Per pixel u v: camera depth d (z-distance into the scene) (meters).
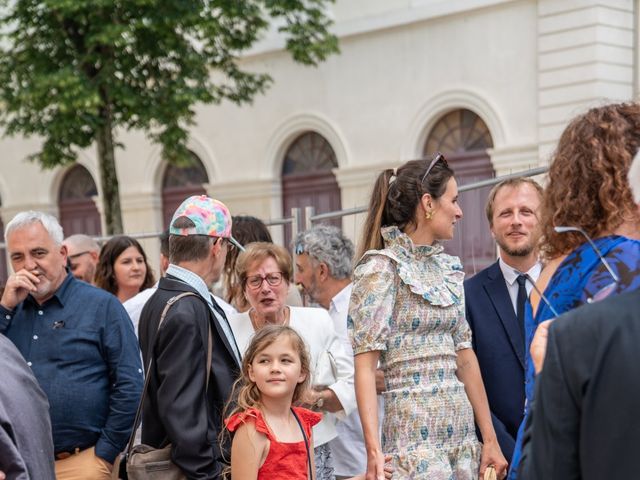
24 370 2.65
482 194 10.09
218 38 12.58
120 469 3.04
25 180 17.39
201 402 2.85
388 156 13.19
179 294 2.97
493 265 3.44
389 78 13.12
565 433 1.46
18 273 3.35
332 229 4.06
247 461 2.73
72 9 10.49
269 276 3.30
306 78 14.06
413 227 2.86
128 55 11.52
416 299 2.77
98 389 3.48
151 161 15.86
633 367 1.40
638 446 1.38
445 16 12.46
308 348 3.02
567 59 11.34
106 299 3.56
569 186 1.82
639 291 1.49
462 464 2.75
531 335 1.90
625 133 1.78
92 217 16.70
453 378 2.83
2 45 14.83
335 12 13.73
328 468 3.36
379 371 3.38
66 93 10.78
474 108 12.27
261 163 14.70
